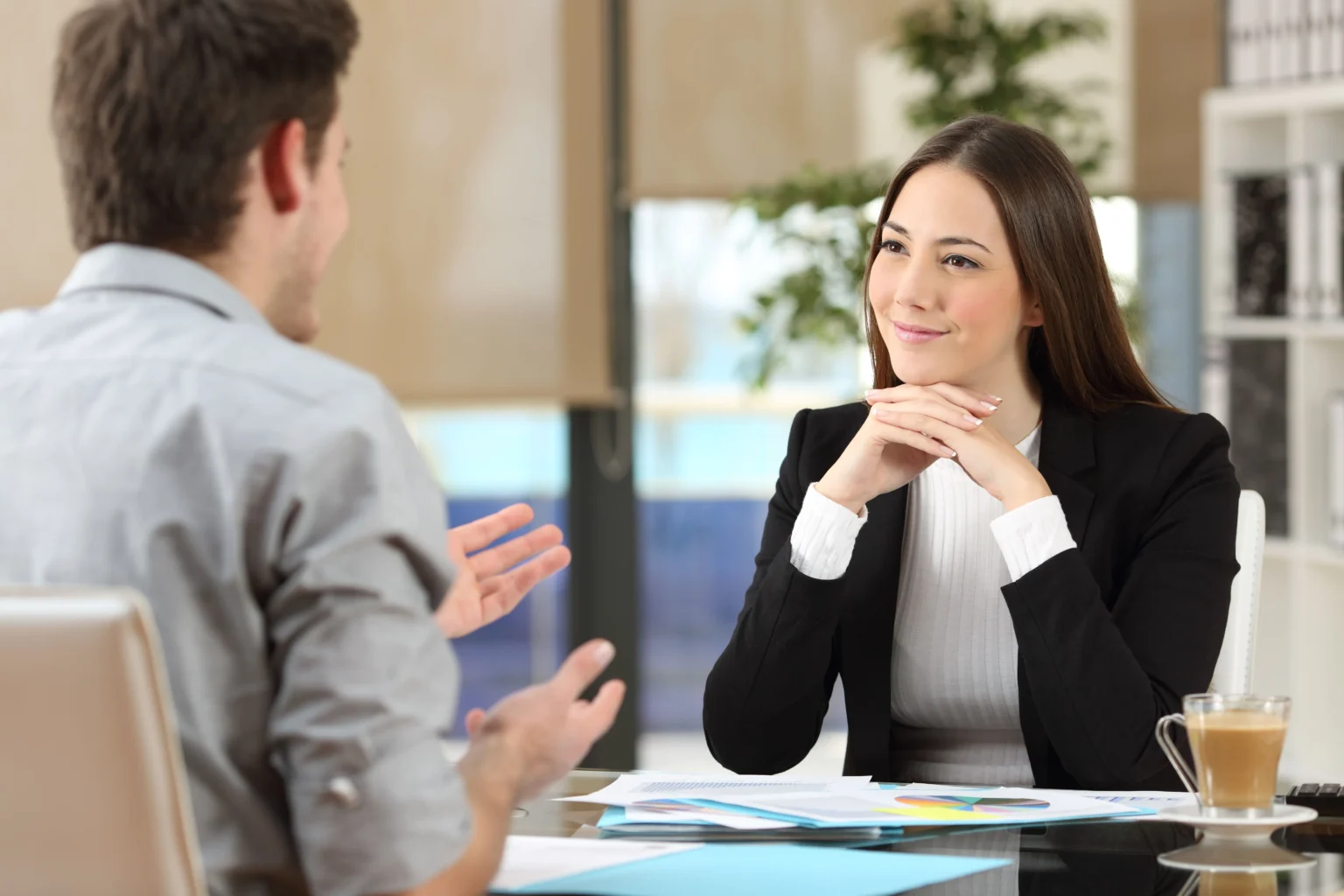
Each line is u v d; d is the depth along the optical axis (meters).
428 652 1.56
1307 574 5.95
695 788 2.51
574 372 6.61
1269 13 6.25
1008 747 3.05
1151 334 7.14
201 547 1.50
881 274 2.96
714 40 6.70
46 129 6.26
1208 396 6.37
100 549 1.51
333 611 1.49
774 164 6.73
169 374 1.56
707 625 7.20
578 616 7.02
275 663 1.52
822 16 6.73
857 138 6.76
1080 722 2.71
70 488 1.54
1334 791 2.36
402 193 6.50
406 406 6.54
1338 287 5.90
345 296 6.47
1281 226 6.12
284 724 1.49
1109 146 6.59
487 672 7.12
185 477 1.51
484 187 6.55
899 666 3.08
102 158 1.63
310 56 1.67
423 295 6.53
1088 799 2.41
